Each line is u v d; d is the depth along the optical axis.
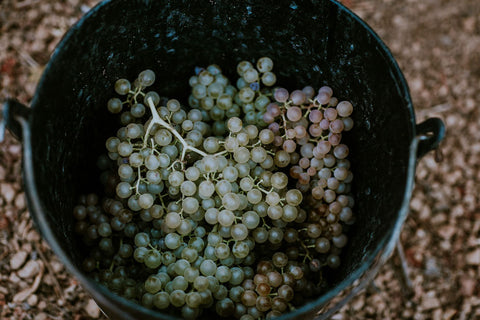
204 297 0.49
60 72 0.46
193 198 0.51
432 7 0.77
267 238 0.52
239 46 0.56
